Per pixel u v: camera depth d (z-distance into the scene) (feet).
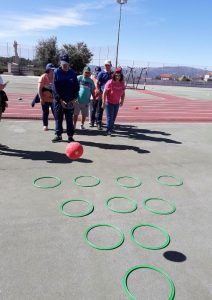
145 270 10.51
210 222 14.11
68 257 10.88
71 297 9.16
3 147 22.84
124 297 9.29
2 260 10.48
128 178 18.65
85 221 13.35
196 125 38.06
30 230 12.36
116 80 26.50
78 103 28.43
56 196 15.53
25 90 70.13
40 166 19.53
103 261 10.83
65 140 25.81
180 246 12.08
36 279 9.75
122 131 31.37
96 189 16.70
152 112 48.88
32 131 28.40
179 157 23.62
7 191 15.66
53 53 157.69
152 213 14.55
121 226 13.20
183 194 16.97
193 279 10.32
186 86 157.48
